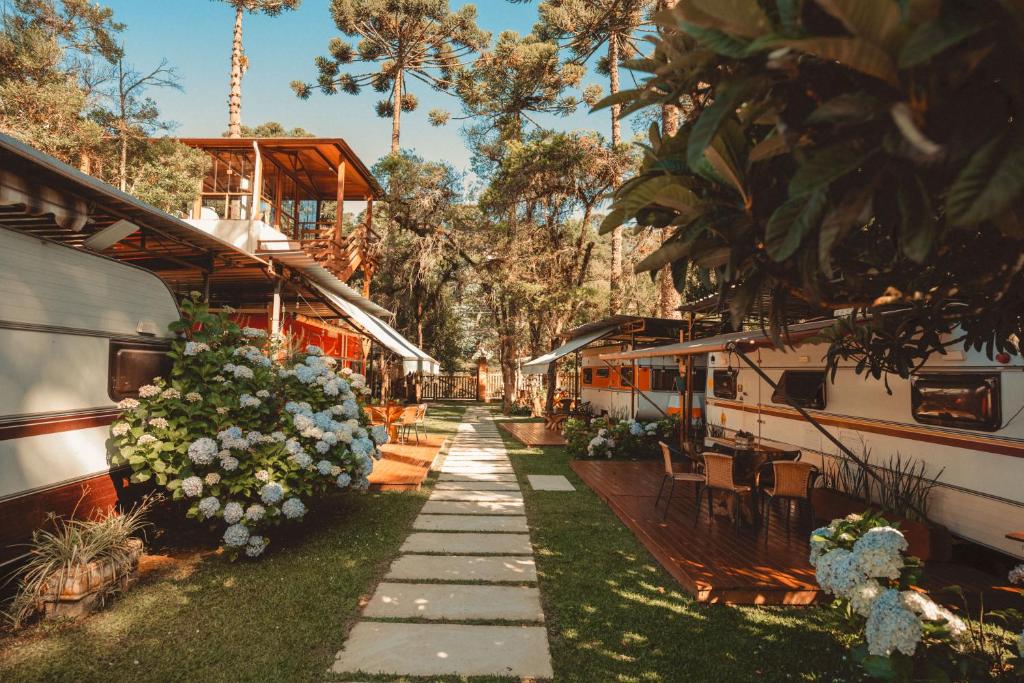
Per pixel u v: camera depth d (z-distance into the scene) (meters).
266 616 3.78
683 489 7.86
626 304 20.78
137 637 3.45
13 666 3.08
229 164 13.71
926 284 2.13
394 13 21.58
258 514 4.62
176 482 4.60
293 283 9.16
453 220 21.75
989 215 1.04
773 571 4.59
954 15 0.98
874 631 2.72
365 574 4.59
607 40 19.11
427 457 10.21
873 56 1.06
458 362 32.91
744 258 1.83
